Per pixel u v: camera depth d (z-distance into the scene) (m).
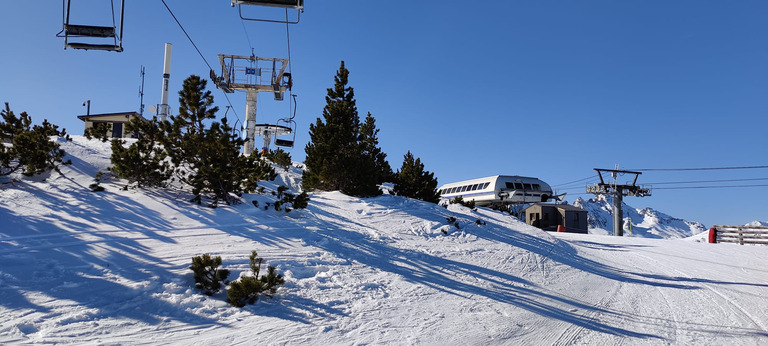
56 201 9.47
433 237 14.02
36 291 5.62
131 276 6.51
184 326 5.41
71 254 6.95
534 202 46.12
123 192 10.95
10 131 11.54
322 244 10.18
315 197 17.39
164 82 20.56
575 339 6.66
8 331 4.61
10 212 8.33
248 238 9.46
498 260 12.30
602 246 20.05
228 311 6.08
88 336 4.78
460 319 7.07
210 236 9.12
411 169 23.27
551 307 8.45
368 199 18.44
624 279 12.20
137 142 11.74
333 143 19.28
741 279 12.66
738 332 7.48
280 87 24.66
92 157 13.19
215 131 11.68
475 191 49.22
